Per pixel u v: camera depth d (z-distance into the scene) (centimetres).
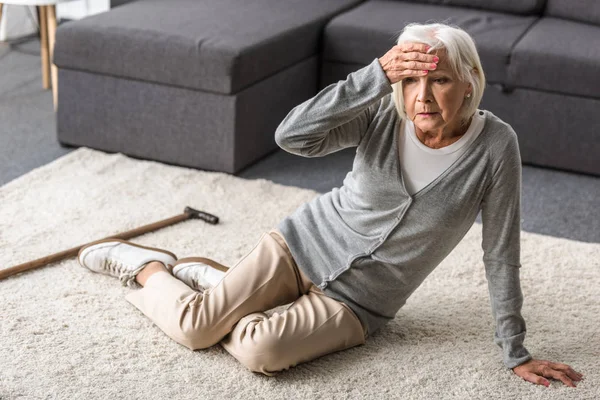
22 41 491
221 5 380
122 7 370
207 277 228
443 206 197
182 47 319
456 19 373
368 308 213
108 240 248
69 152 350
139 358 210
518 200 198
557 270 264
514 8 386
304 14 374
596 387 205
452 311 238
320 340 206
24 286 241
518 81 342
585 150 342
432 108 183
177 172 329
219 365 209
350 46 364
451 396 200
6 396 193
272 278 209
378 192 200
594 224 306
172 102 330
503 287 204
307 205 218
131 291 241
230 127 324
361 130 201
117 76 335
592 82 330
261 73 332
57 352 211
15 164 335
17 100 405
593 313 240
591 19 374
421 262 206
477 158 194
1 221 281
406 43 181
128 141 343
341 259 208
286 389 200
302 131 192
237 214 296
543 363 209
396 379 205
